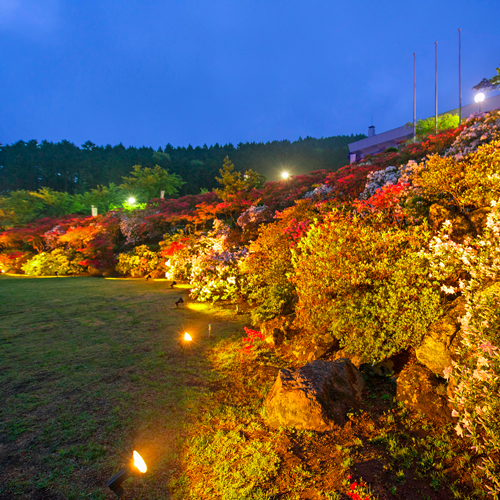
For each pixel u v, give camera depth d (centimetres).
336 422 330
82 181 8856
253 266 908
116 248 2538
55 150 11838
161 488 262
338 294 490
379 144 4122
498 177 520
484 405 235
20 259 2512
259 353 572
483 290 333
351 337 446
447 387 324
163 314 892
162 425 354
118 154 12231
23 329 741
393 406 357
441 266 403
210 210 2092
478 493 224
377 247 475
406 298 402
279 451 299
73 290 1333
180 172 8500
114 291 1305
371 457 278
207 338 672
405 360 428
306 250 584
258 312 736
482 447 229
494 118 1009
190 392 433
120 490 240
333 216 582
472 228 552
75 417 370
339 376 381
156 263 1908
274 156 12688
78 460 296
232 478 267
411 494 234
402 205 704
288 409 339
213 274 1172
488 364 241
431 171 675
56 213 4238
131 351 596
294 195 1738
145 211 2827
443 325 369
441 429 303
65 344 635
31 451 309
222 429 344
